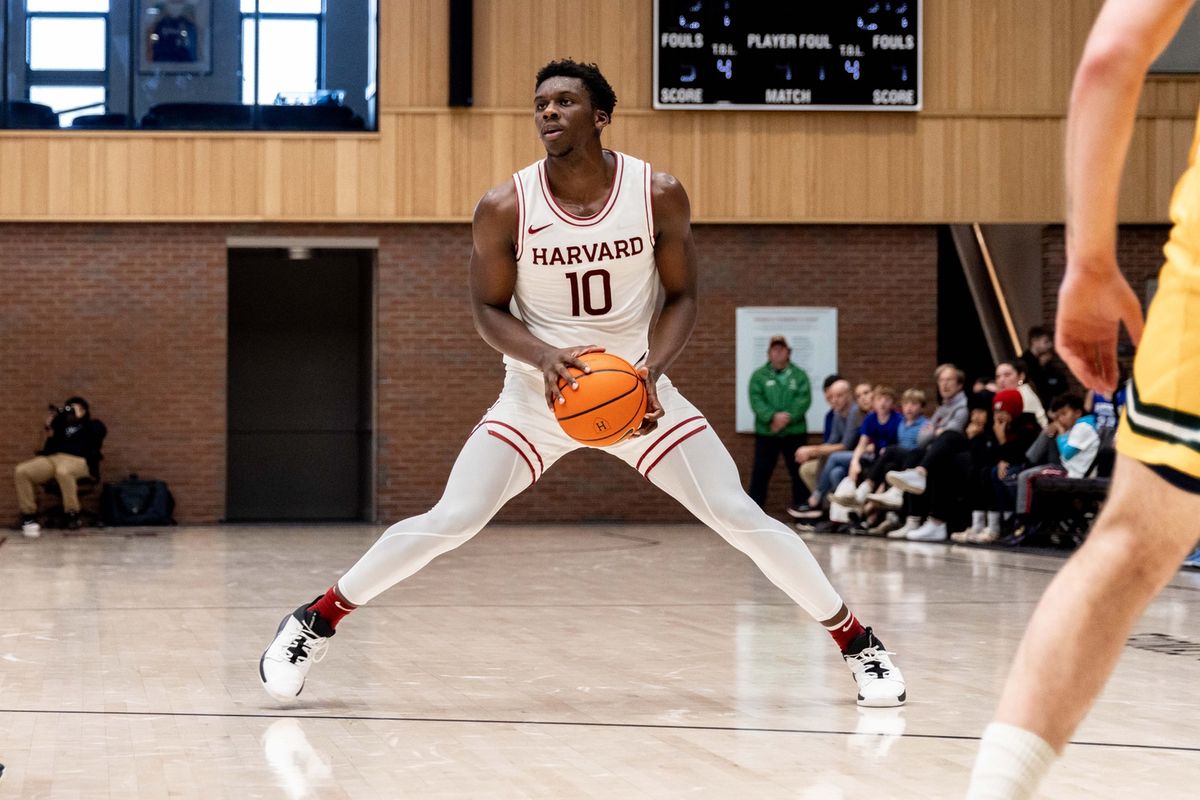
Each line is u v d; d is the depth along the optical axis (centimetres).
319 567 1166
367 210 1800
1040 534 1295
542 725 464
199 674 580
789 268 1858
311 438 2084
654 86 1806
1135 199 1850
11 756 416
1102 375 227
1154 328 209
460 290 1823
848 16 1823
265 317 2077
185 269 1795
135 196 1780
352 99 1806
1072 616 212
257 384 2077
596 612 815
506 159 1814
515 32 1812
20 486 1672
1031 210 1861
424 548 503
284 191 1794
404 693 530
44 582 1018
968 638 693
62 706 503
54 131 1772
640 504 1833
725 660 617
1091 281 210
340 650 651
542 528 1708
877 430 1541
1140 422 210
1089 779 382
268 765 403
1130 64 199
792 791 367
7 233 1773
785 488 1858
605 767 399
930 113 1850
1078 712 212
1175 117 1848
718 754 416
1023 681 214
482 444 512
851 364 1862
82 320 1783
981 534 1347
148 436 1792
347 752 421
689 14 1805
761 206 1839
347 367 2089
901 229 1867
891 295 1867
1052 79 1861
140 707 501
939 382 1461
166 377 1794
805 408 1719
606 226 503
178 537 1572
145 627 746
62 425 1692
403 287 1816
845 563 1147
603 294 513
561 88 490
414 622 764
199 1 1786
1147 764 402
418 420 1819
